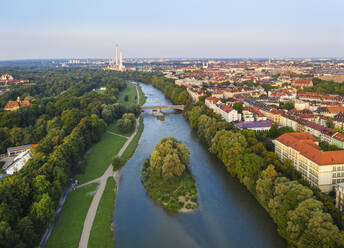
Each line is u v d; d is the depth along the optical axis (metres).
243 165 173.75
